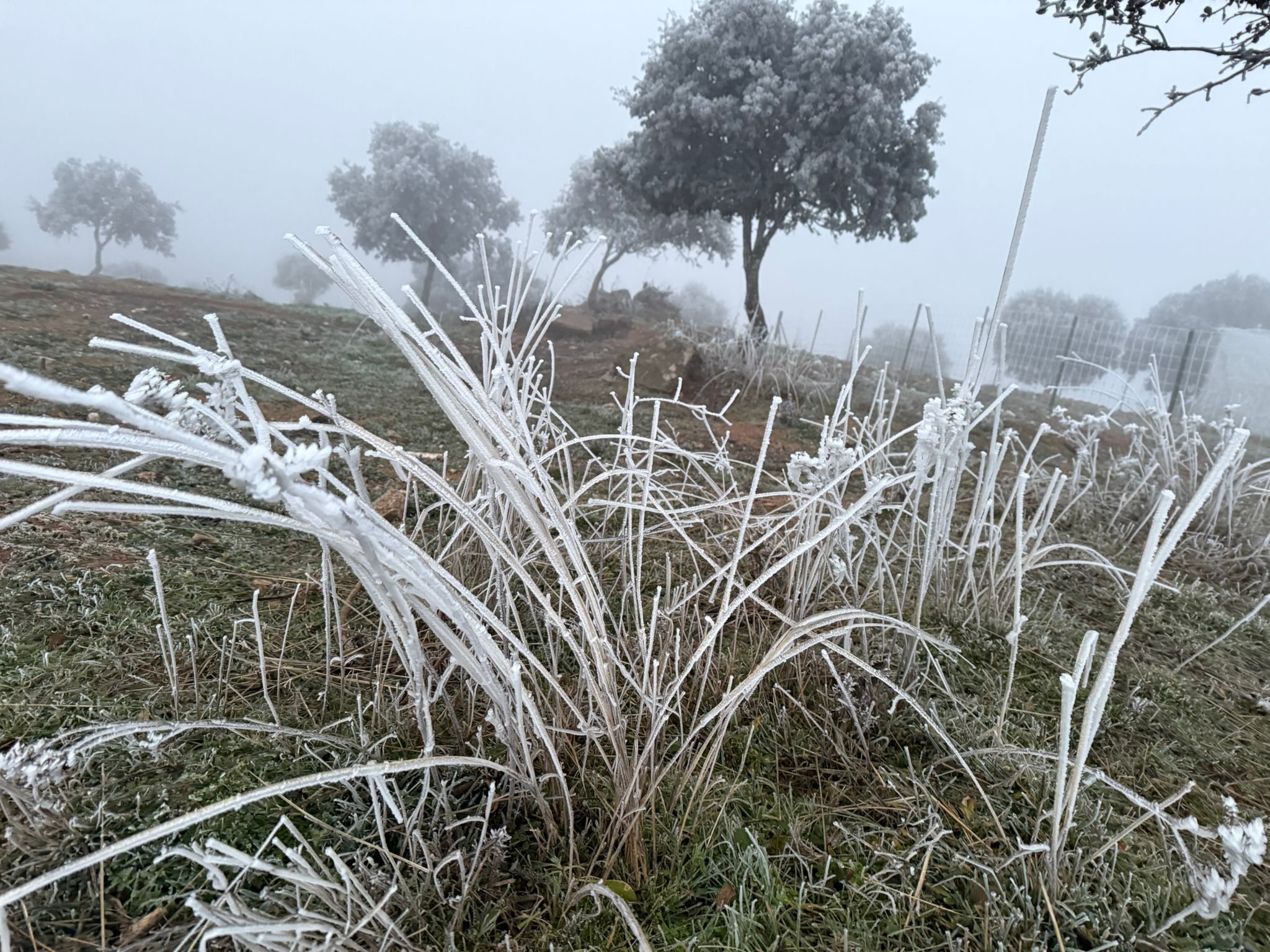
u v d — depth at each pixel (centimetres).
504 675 108
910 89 997
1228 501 339
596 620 122
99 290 721
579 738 147
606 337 1136
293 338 679
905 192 1053
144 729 113
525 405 184
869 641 185
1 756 103
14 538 204
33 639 163
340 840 120
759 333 805
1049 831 138
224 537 233
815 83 959
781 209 1102
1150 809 108
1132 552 318
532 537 203
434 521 257
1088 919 115
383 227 2394
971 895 124
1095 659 212
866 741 159
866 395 696
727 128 994
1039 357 1049
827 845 134
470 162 2481
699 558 242
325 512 70
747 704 170
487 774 134
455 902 108
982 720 169
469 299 154
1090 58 290
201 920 98
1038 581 272
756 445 476
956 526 318
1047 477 368
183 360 105
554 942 109
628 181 1153
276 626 183
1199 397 819
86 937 101
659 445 178
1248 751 178
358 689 162
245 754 137
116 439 67
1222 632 244
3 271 726
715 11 1005
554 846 126
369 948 99
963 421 193
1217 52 265
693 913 119
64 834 113
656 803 134
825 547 174
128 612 178
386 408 454
